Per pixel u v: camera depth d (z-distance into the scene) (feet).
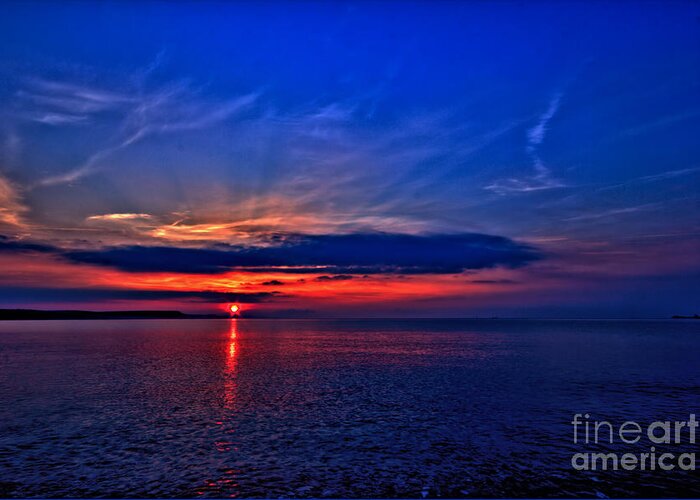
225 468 60.34
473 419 85.81
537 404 99.14
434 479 57.11
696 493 53.83
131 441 71.41
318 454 65.82
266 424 81.97
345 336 426.92
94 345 274.57
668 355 213.66
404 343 310.65
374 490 53.88
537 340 347.36
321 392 114.01
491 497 52.39
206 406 96.78
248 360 191.62
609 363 178.91
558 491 54.08
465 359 196.34
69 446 68.74
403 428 79.56
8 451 66.39
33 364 172.04
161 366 168.35
